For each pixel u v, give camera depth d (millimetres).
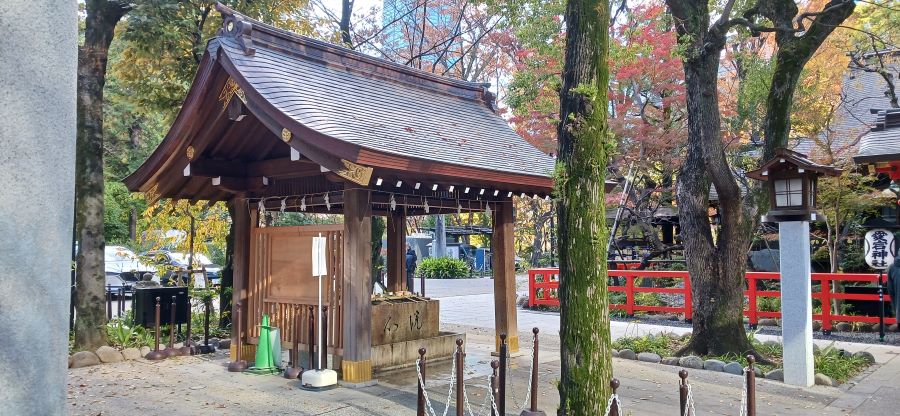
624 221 20328
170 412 6449
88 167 9586
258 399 6996
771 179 8273
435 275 30812
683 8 9695
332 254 8219
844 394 7734
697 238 9797
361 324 7660
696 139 9875
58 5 1956
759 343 10180
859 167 13805
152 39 11273
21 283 1794
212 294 13211
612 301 16312
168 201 13141
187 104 7895
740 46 17125
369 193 7844
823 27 9656
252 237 9141
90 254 9508
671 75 16312
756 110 14906
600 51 5027
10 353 1757
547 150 17953
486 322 14852
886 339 11867
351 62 9609
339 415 6391
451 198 9164
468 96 11516
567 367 4926
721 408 7016
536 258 26203
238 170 8922
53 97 1919
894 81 18672
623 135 17031
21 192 1815
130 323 11125
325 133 6766
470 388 7695
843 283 15750
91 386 7625
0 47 1803
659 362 9688
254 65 7809
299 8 15320
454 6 25953
